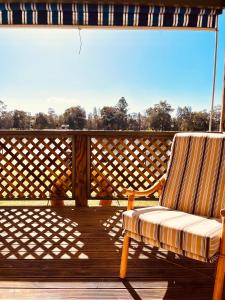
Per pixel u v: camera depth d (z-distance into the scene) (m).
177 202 2.20
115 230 2.89
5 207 3.59
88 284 1.93
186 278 2.03
